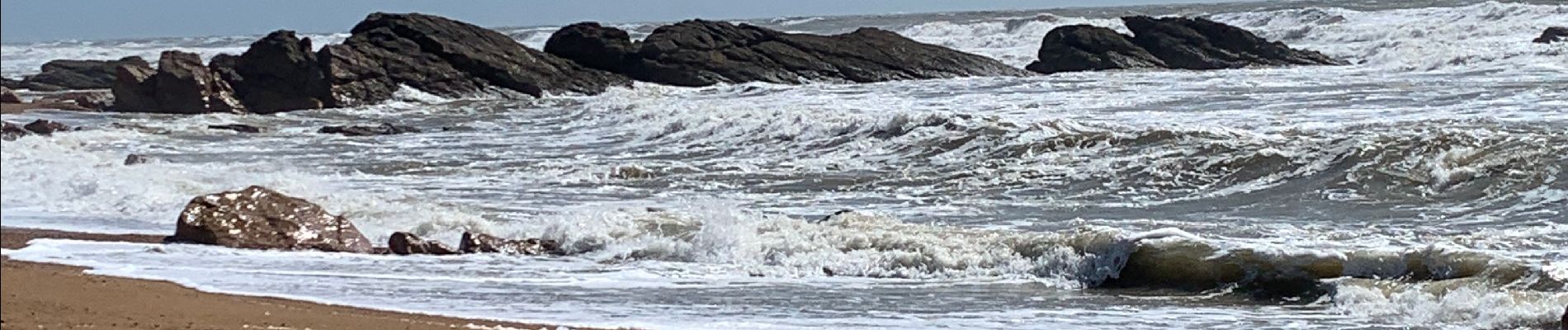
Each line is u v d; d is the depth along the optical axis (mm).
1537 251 12062
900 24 87312
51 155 21828
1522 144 17062
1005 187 18547
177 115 37812
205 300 10570
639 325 10047
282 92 39500
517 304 11094
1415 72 35094
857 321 10297
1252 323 10109
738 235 13781
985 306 10930
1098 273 12000
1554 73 30688
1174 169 18562
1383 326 9836
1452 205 15539
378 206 17469
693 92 42125
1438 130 18750
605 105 33656
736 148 24953
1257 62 45969
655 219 14812
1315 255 11188
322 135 31203
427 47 42750
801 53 45594
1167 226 14812
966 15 91562
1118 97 31016
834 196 18688
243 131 32219
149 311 9477
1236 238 13328
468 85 41906
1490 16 51125
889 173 20250
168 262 13258
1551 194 15469
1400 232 13852
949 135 22250
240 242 14461
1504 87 26828
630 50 45781
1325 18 58812
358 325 9609
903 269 12695
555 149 26688
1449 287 10414
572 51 46094
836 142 23766
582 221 14906
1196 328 9906
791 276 12688
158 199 18047
